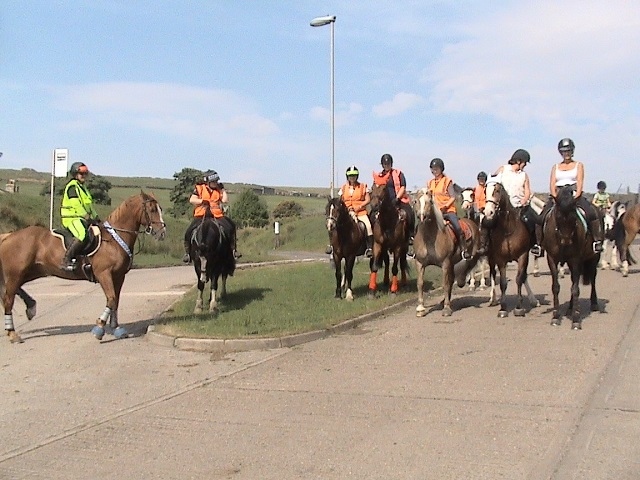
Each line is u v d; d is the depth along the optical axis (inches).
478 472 215.3
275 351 405.4
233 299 584.1
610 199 858.1
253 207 2266.2
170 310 542.6
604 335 408.5
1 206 1249.4
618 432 246.2
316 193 3769.7
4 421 289.0
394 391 310.7
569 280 685.3
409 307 546.9
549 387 306.3
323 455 235.9
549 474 211.0
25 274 456.8
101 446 254.1
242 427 269.7
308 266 899.4
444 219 500.1
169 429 271.0
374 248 572.1
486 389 307.6
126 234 456.4
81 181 454.0
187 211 2098.9
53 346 442.6
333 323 458.0
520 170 494.3
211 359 391.2
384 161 568.7
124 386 340.8
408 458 229.8
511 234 477.1
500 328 445.7
